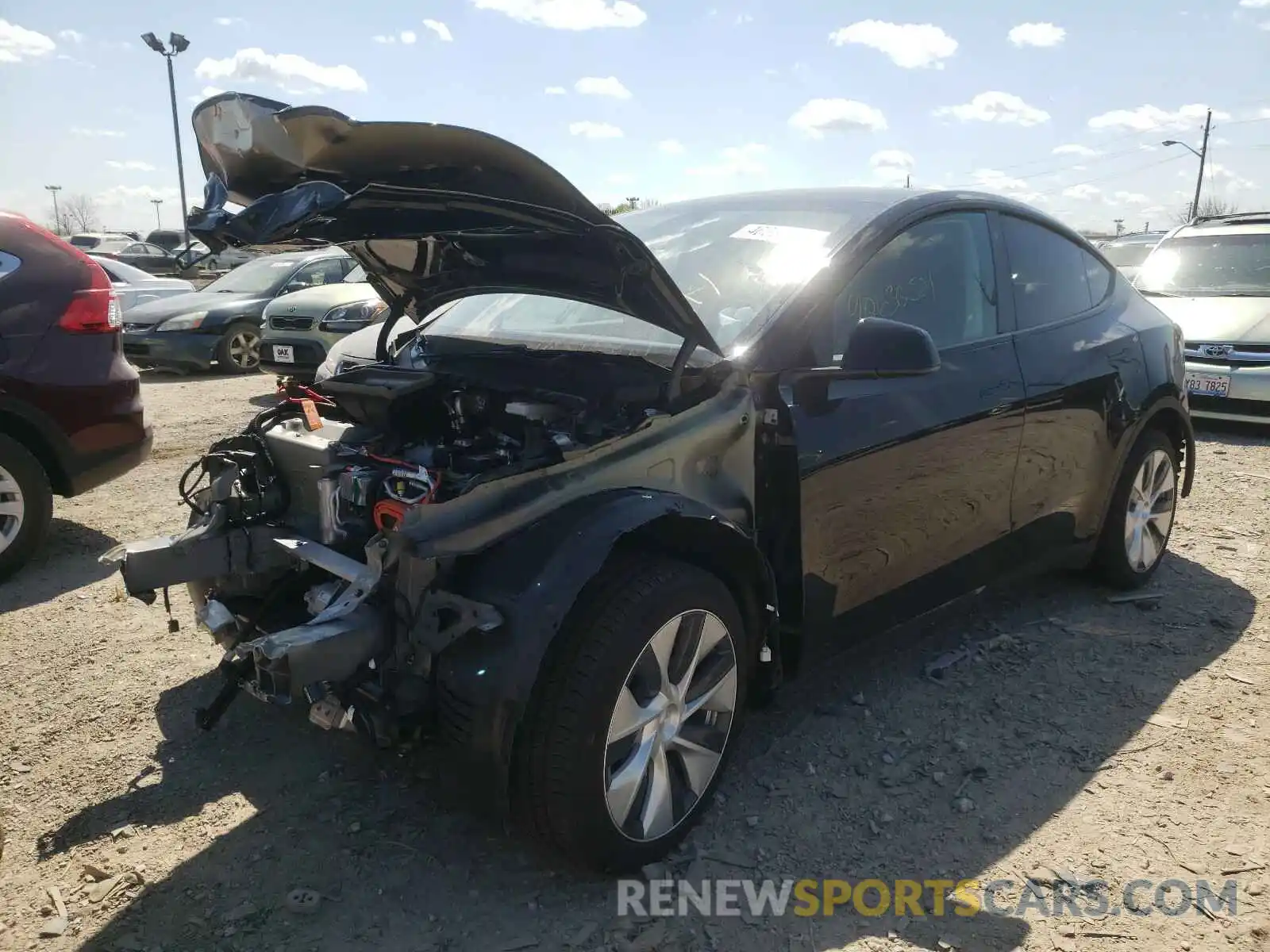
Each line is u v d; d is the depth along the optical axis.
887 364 2.81
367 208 2.28
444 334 3.69
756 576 2.88
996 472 3.68
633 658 2.46
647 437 2.69
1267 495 6.28
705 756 2.80
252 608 3.13
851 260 3.23
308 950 2.37
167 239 35.00
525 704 2.29
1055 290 4.17
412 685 2.39
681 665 2.68
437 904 2.53
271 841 2.79
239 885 2.60
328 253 13.04
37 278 4.96
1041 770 3.15
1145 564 4.66
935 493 3.43
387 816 2.90
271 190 2.42
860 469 3.11
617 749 2.53
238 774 3.12
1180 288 9.14
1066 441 4.00
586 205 2.40
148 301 13.69
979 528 3.70
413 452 2.80
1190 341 8.22
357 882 2.61
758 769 3.15
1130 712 3.52
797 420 2.94
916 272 3.48
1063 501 4.11
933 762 3.19
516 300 3.79
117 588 4.77
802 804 2.97
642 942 2.40
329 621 2.39
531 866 2.68
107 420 5.18
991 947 2.38
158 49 31.80
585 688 2.39
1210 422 8.55
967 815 2.91
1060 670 3.84
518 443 2.71
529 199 2.42
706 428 2.80
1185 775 3.11
